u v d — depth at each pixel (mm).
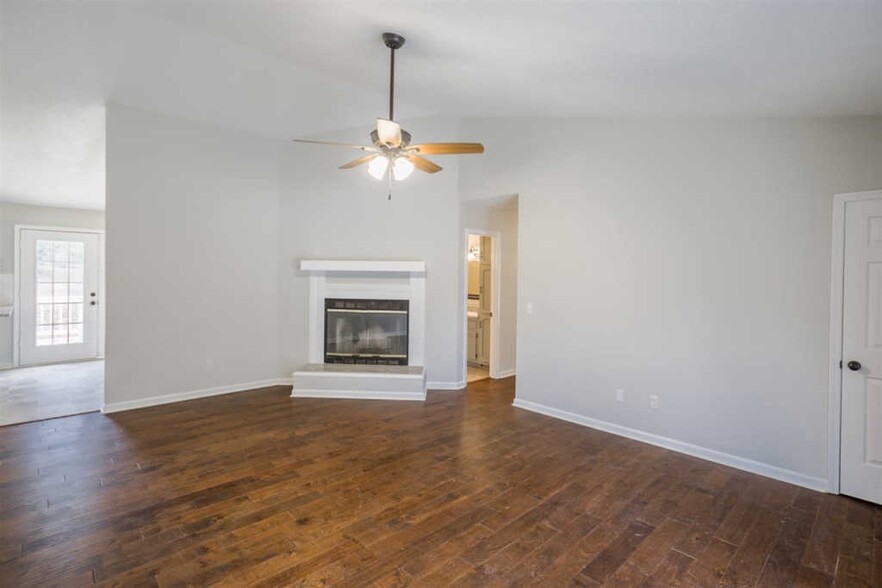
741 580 2018
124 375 4312
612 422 3922
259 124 4855
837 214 2826
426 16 2498
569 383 4223
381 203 5281
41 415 4121
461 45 2811
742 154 3189
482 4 2221
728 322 3273
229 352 5012
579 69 2842
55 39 3096
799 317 2975
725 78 2580
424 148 2971
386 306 5320
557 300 4305
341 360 5379
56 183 5594
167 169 4504
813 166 2910
